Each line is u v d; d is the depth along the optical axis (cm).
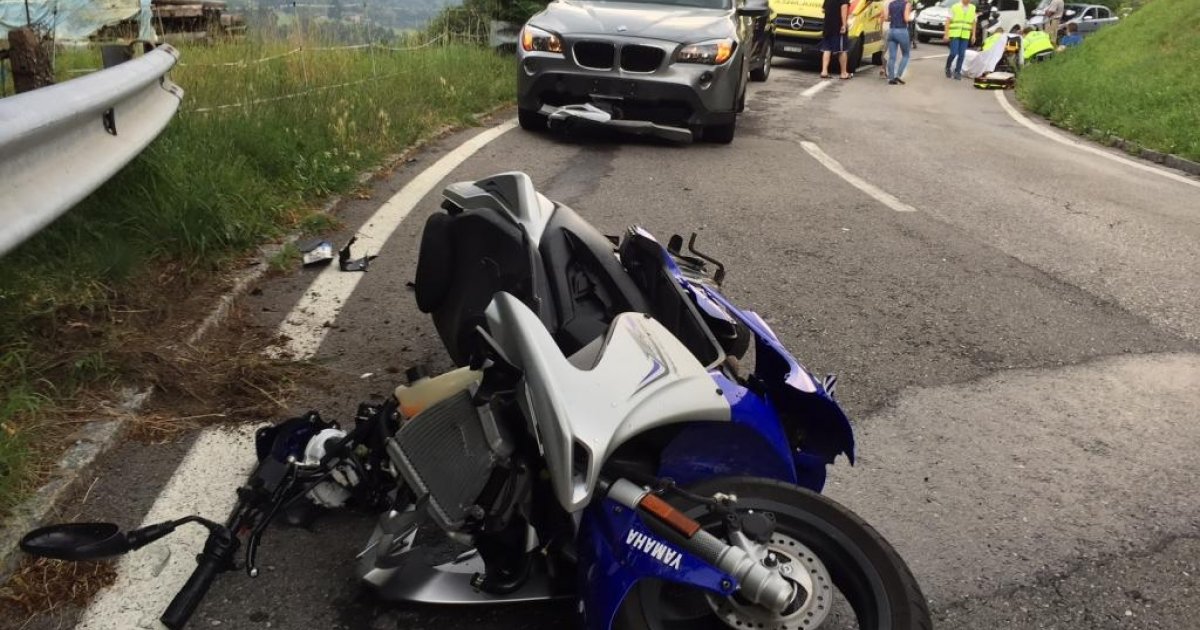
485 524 235
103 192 505
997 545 336
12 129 331
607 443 216
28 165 358
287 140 711
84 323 407
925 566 321
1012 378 474
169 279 480
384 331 466
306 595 282
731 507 226
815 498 235
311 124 774
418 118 949
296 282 522
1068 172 1047
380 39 1257
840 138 1143
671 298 289
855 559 230
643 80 934
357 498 285
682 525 213
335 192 688
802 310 543
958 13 2217
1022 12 3297
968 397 450
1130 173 1086
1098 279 637
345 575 292
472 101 1108
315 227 606
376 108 908
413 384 298
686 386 236
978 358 495
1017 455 399
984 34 2998
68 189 385
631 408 224
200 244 501
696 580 210
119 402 363
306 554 300
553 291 288
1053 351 510
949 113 1549
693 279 340
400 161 822
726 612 227
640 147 971
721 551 209
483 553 251
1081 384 472
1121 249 716
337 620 273
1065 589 314
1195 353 518
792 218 736
